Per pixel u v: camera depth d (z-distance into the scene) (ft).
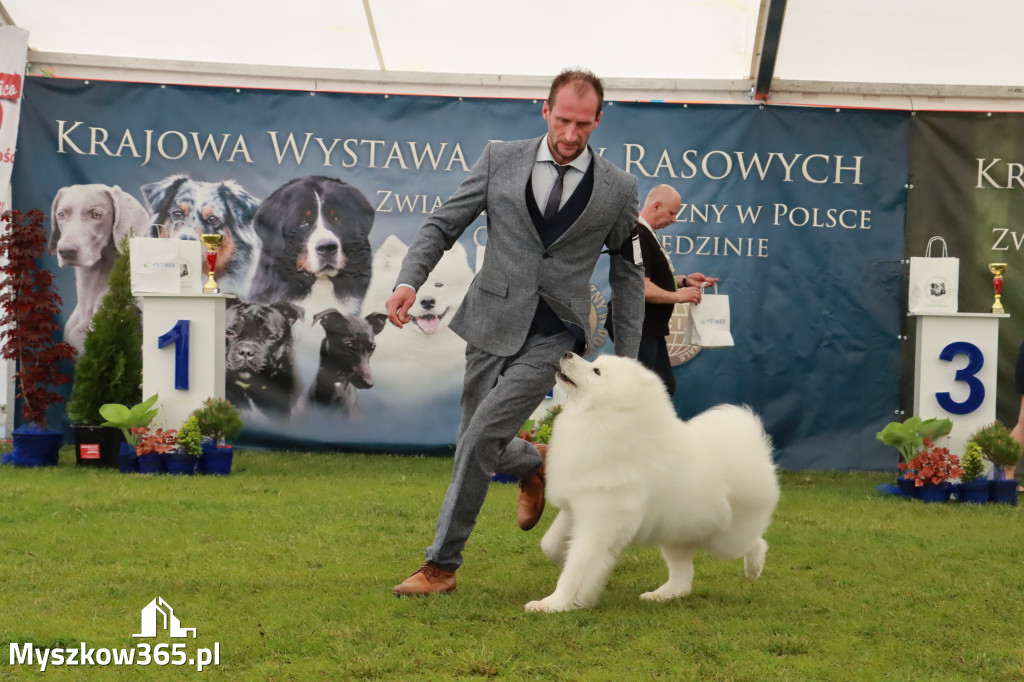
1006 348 27.50
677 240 27.68
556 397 25.41
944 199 27.55
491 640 10.07
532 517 14.20
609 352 27.58
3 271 25.49
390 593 12.03
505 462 13.29
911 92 27.37
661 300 18.21
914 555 15.76
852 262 27.66
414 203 27.89
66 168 27.22
